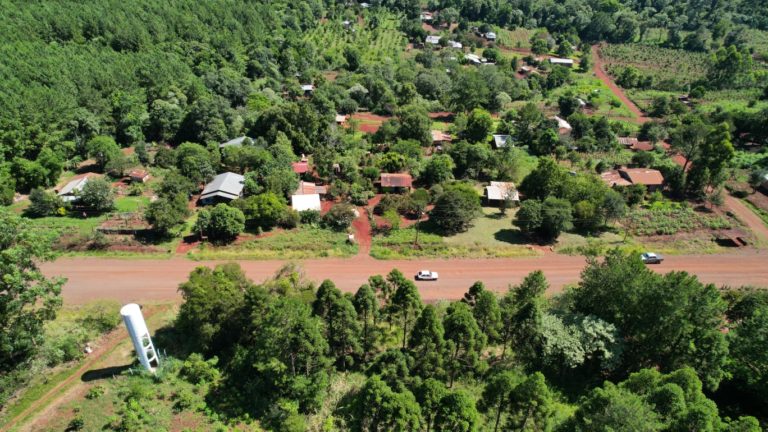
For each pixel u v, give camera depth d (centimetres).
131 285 6281
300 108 11406
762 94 16250
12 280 4050
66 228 7381
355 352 4975
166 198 7894
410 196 8956
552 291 6569
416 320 4972
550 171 9181
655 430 3369
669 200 9512
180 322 5141
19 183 8544
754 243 8050
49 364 4650
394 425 3753
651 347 4962
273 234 7712
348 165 9788
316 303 4822
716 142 9138
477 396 4678
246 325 5059
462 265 7231
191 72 13888
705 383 4653
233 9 18262
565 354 4859
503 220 8600
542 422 4122
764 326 4728
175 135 11394
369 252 7450
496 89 15762
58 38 12788
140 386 4388
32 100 10062
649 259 7406
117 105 11275
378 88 15025
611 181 9944
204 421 4247
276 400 4525
